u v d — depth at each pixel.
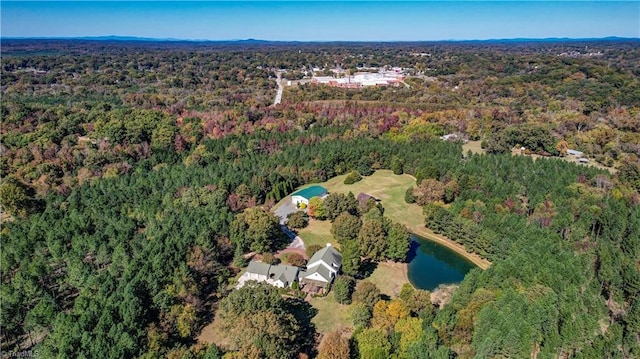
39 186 118.31
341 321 75.50
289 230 109.12
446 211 109.06
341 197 112.69
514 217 99.00
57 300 76.56
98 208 103.12
